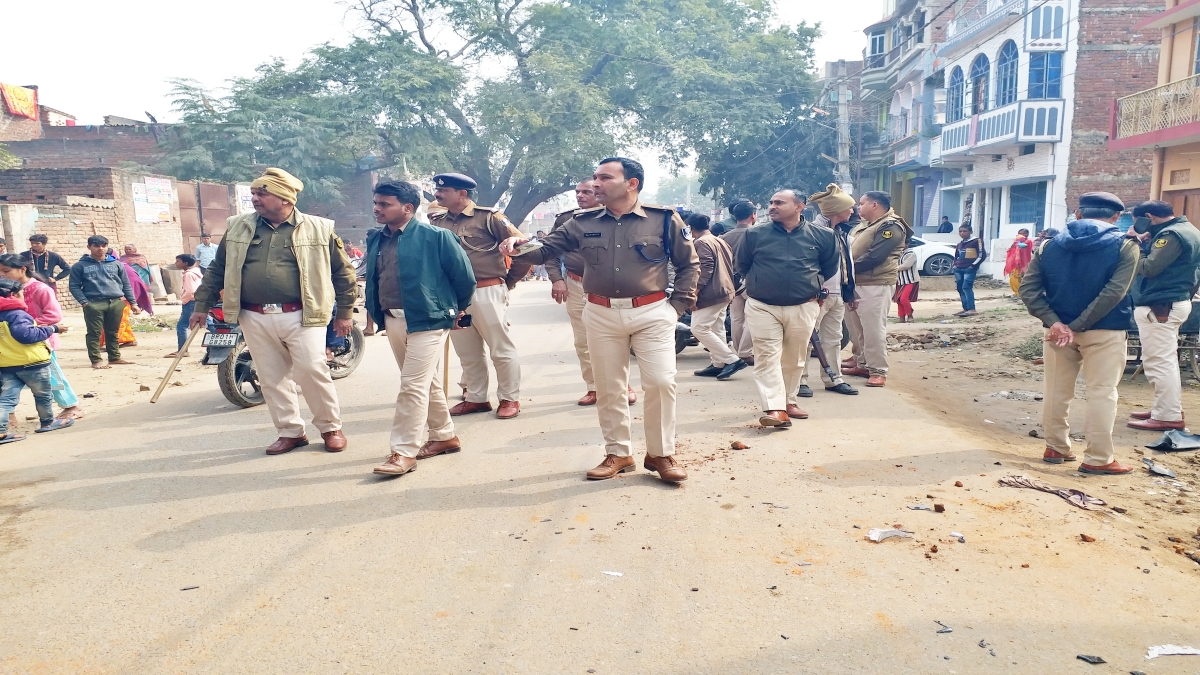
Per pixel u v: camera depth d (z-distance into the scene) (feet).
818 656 9.50
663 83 117.08
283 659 9.70
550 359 31.68
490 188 124.16
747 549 12.48
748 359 27.58
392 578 11.76
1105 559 12.10
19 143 106.73
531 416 21.71
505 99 111.65
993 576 11.51
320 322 18.11
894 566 11.83
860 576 11.51
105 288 32.50
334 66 113.29
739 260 19.98
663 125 119.96
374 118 107.34
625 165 14.70
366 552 12.70
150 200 70.54
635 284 14.94
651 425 15.53
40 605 11.21
